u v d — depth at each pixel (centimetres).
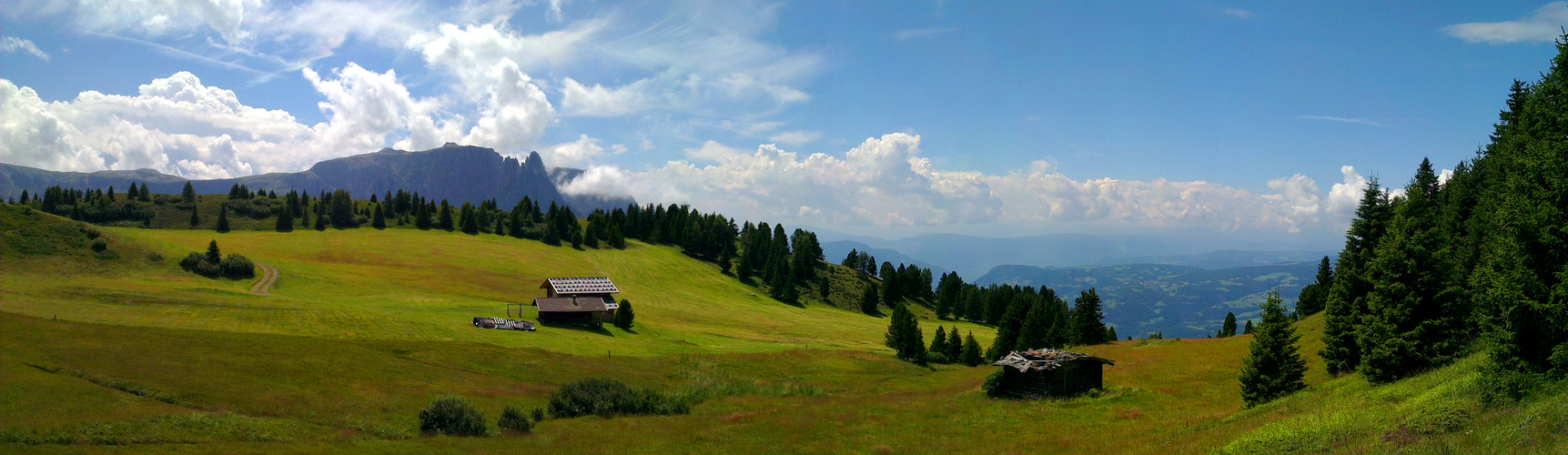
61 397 3547
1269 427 2720
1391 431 2188
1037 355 5241
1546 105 2900
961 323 18625
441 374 5691
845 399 5653
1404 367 3541
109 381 4053
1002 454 3172
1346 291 4456
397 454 3253
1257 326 3959
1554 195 2597
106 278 11138
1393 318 3650
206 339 5797
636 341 9256
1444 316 3569
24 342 4741
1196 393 4834
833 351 9200
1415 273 3656
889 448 3494
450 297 12556
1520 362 2389
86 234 12600
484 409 4638
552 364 6644
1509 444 1744
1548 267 2523
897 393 6100
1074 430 3669
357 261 16362
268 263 14238
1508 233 2677
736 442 3725
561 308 10106
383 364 5694
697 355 8194
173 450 3008
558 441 3731
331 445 3388
